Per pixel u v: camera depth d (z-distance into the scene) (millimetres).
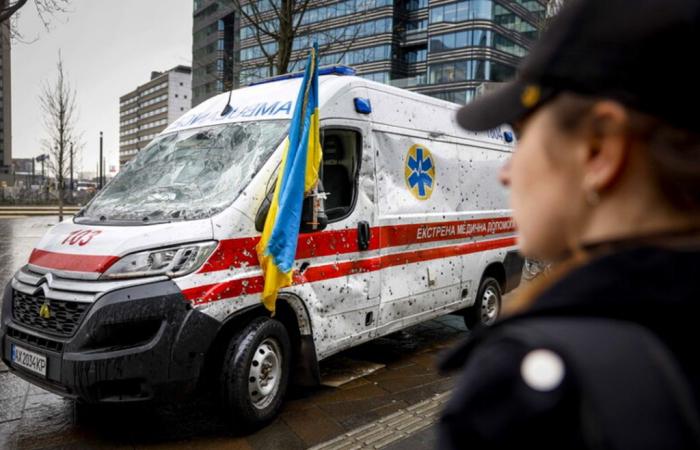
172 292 3371
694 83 575
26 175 82312
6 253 12938
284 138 4152
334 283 4355
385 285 4879
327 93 4484
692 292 547
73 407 4320
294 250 3736
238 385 3631
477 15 47031
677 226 612
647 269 569
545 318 613
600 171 640
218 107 4922
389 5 52156
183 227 3566
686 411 523
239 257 3676
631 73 589
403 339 6445
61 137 25266
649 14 592
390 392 4660
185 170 4285
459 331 6848
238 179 3961
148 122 155000
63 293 3516
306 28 11375
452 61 48781
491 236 6465
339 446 3633
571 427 546
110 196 4383
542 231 717
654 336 556
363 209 4672
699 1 593
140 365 3297
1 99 84938
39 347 3562
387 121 5066
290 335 4281
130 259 3457
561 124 678
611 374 537
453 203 5836
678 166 595
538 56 672
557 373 556
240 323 3854
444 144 5793
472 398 608
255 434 3814
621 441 510
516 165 768
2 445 3668
